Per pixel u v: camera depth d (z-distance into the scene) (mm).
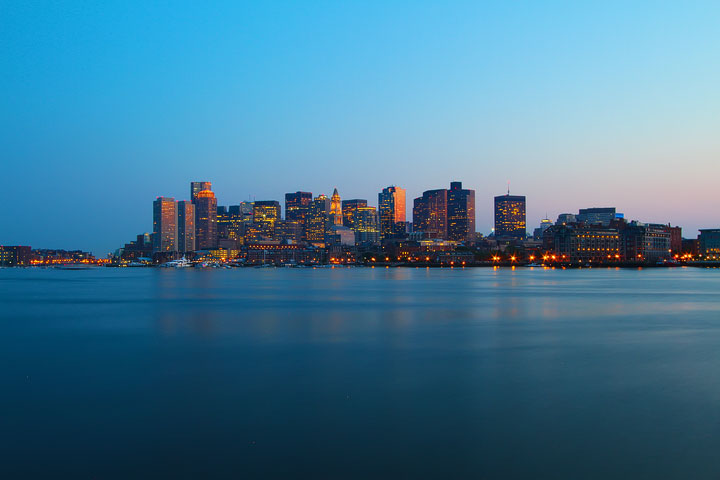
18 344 82062
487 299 168500
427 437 41031
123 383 56812
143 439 40844
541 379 57750
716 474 35125
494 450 38688
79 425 43844
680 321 107875
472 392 52750
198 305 150625
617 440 40406
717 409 47281
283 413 46469
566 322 106812
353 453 38281
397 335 89875
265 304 152875
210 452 38562
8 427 43438
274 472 35594
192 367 64500
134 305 151500
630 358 69125
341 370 62531
